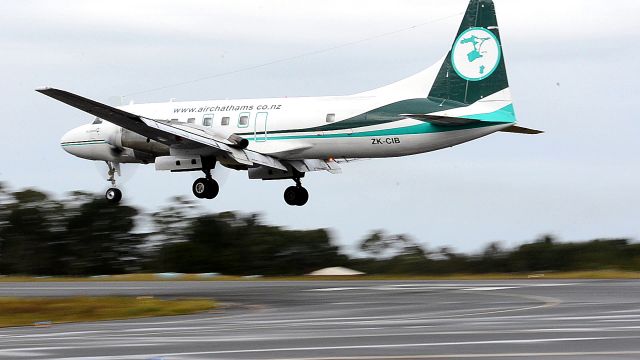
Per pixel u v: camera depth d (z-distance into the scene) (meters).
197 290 79.12
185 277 106.50
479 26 89.31
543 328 45.41
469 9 89.69
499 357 36.19
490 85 88.62
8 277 124.19
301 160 97.12
